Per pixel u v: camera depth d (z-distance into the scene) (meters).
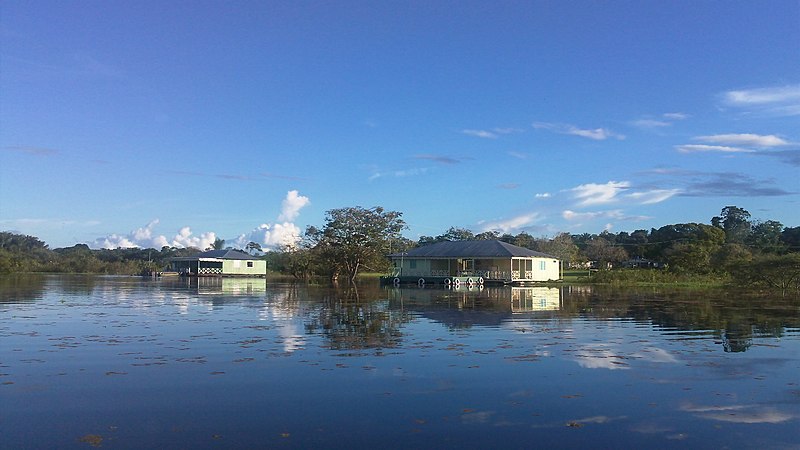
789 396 9.50
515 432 7.71
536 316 21.69
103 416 8.36
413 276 54.59
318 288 45.66
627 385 10.20
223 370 11.33
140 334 16.34
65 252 121.19
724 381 10.52
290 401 9.12
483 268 58.75
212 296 34.00
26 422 8.08
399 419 8.24
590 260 95.94
